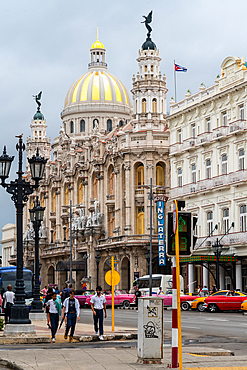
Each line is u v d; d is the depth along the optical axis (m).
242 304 48.94
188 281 73.75
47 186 129.38
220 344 27.23
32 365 19.22
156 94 96.81
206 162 74.00
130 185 93.94
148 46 98.19
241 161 67.12
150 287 64.81
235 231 66.69
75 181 116.19
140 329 20.08
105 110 134.75
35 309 46.19
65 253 115.62
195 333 32.69
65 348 25.36
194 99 77.31
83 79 139.25
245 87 66.31
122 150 94.44
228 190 68.44
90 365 19.30
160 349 19.91
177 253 16.91
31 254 132.12
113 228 101.62
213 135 71.88
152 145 92.75
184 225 17.31
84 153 111.81
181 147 79.50
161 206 82.69
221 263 68.44
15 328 29.31
